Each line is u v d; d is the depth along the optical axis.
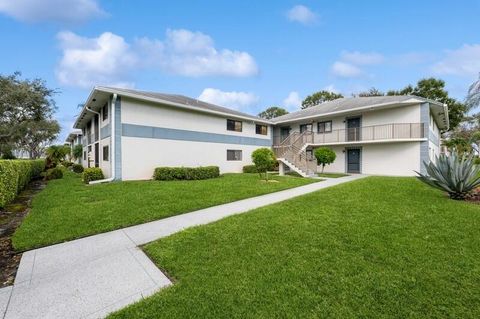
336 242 4.30
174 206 7.13
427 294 2.82
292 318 2.47
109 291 3.03
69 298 2.88
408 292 2.86
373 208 6.43
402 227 4.97
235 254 3.92
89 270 3.57
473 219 5.30
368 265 3.51
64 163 28.81
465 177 6.97
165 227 5.45
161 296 2.86
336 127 20.77
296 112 26.19
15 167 8.41
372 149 18.48
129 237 4.88
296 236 4.59
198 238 4.60
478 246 4.05
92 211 6.59
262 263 3.61
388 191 8.74
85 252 4.19
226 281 3.14
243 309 2.60
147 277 3.36
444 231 4.71
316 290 2.93
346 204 6.91
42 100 20.88
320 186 10.83
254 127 21.42
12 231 5.29
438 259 3.63
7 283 3.25
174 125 15.05
